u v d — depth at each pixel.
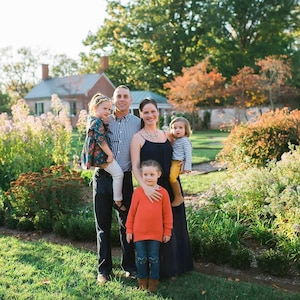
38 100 44.31
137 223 4.23
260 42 41.62
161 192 4.22
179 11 43.47
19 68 53.16
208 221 5.79
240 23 42.97
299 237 4.91
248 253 4.86
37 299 3.92
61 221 6.29
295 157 6.79
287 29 42.56
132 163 4.32
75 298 3.94
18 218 6.76
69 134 10.00
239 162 9.59
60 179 6.79
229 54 41.53
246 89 33.81
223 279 4.43
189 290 4.14
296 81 35.94
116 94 4.39
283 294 4.04
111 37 45.53
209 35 41.34
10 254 5.18
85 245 5.85
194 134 31.38
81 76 43.56
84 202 7.37
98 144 4.16
